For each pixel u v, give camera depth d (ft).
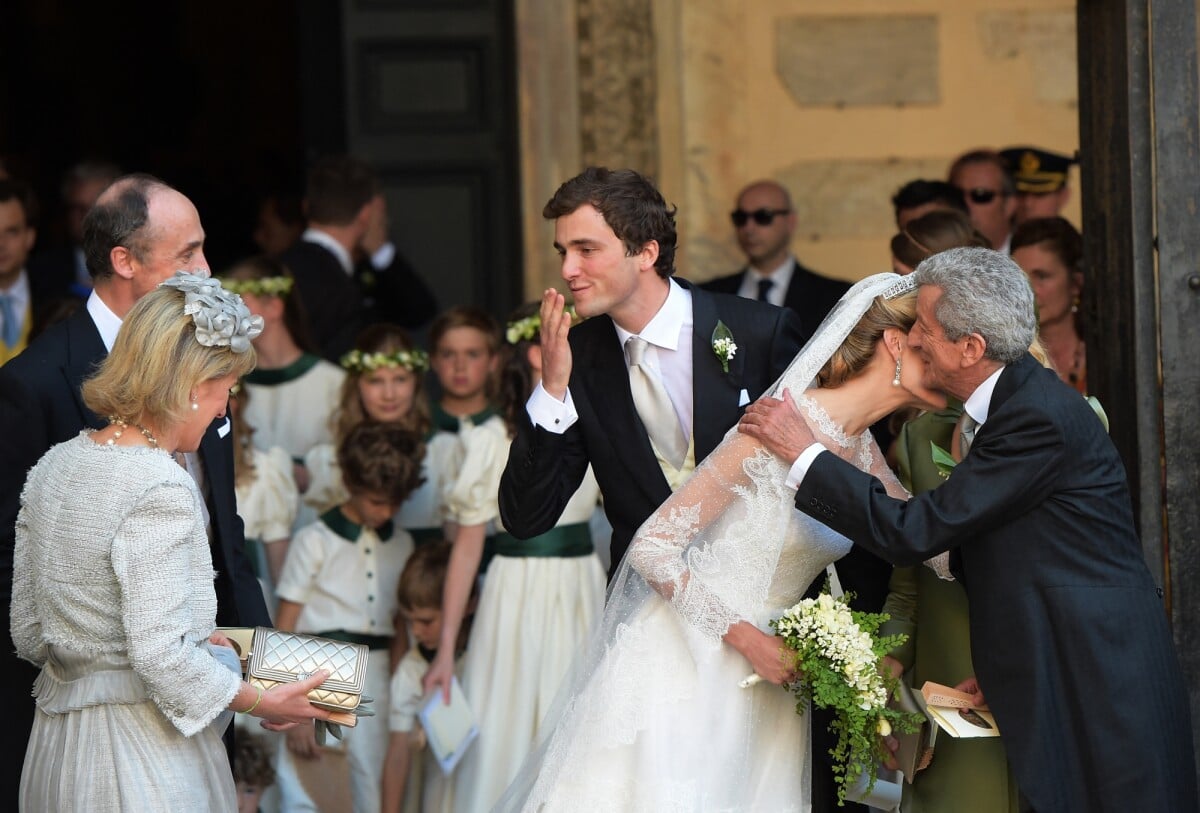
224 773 38.63
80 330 42.60
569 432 43.45
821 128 83.76
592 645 41.57
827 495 38.52
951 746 40.81
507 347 57.88
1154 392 45.09
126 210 42.22
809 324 74.84
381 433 58.80
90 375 42.09
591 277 41.63
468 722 54.90
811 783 41.96
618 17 82.58
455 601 56.29
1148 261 45.09
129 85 120.26
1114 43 45.47
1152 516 45.09
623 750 40.11
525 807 40.75
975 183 69.82
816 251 84.23
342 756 57.88
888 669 40.73
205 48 120.37
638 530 41.11
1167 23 44.57
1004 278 37.86
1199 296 44.73
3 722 41.65
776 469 39.65
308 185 77.87
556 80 82.84
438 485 63.41
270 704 38.14
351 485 58.59
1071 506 37.45
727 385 42.83
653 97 82.74
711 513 40.52
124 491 36.17
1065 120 84.28
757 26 83.25
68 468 36.96
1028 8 83.87
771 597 41.04
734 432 40.42
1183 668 44.80
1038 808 36.83
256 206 118.21
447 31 85.71
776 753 40.83
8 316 74.49
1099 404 43.68
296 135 119.96
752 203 74.74
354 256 80.53
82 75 119.55
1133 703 36.96
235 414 61.00
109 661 36.73
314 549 59.00
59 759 37.04
